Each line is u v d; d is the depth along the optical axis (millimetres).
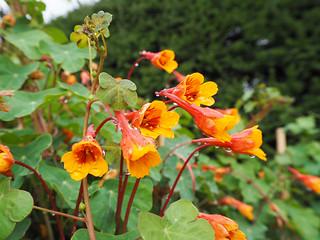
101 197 147
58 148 193
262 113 324
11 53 241
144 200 148
